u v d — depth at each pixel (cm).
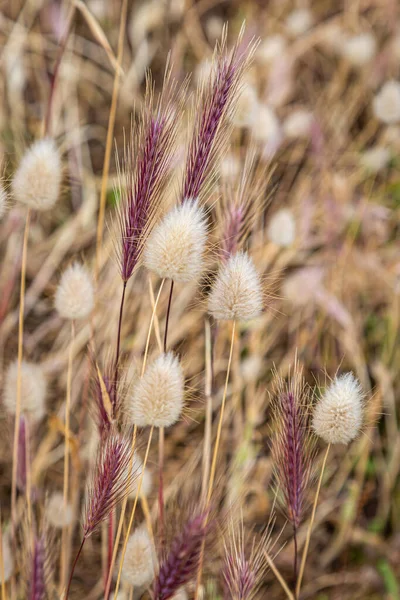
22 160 56
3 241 79
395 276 80
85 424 70
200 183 53
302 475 53
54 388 72
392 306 79
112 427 53
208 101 52
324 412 52
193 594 58
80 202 83
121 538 61
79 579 67
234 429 71
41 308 76
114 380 54
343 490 73
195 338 73
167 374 52
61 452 70
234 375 70
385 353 76
